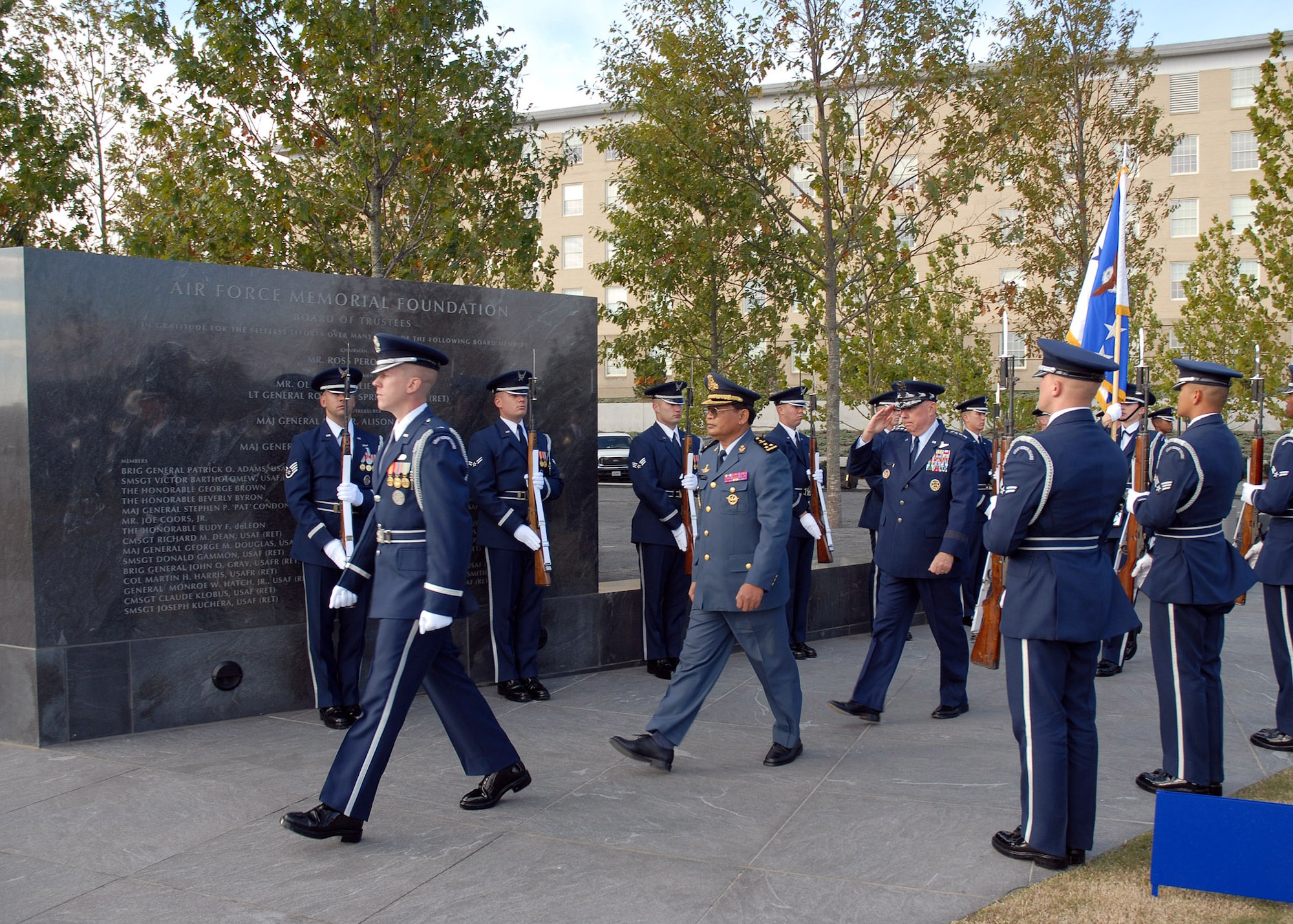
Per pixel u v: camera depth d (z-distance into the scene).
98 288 5.49
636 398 36.31
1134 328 18.94
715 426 5.13
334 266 11.92
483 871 3.87
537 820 4.39
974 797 4.68
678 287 16.11
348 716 5.81
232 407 5.92
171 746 5.39
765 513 4.93
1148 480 6.04
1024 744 3.97
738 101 13.41
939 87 13.19
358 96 10.14
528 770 5.08
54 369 5.37
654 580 7.21
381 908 3.56
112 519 5.54
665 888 3.72
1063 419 4.08
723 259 15.13
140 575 5.63
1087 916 3.39
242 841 4.14
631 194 15.15
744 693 6.63
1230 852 3.53
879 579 6.11
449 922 3.46
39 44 12.84
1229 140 30.28
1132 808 4.55
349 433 5.70
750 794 4.72
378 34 10.38
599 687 6.85
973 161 13.34
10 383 5.36
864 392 21.53
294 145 10.92
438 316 6.69
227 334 5.90
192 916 3.50
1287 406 5.69
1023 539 4.04
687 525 7.17
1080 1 15.09
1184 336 21.33
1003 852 4.01
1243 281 19.34
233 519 5.92
